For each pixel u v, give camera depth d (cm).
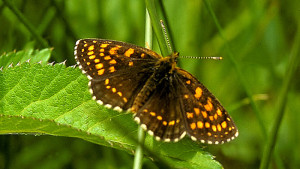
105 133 22
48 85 23
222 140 22
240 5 28
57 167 26
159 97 23
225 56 28
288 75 22
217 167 22
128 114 23
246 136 27
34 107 22
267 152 22
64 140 26
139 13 28
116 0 28
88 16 28
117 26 28
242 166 27
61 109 23
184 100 23
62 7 27
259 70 28
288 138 27
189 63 27
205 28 28
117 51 23
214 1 28
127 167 26
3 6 26
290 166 27
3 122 21
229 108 26
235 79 28
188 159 22
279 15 28
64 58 26
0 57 24
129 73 23
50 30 27
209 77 27
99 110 23
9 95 22
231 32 28
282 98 22
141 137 22
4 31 27
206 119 23
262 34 28
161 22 24
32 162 26
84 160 26
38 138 26
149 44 23
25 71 23
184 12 28
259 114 25
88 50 23
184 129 22
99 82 23
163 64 23
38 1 27
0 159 26
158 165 22
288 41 28
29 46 26
